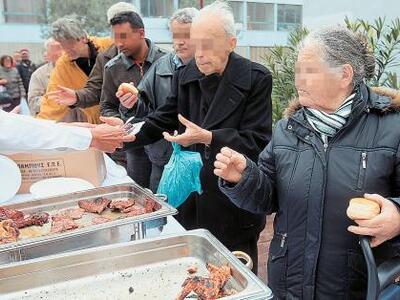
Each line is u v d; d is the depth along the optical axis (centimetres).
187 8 204
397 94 108
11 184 153
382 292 96
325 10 348
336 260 106
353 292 106
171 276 103
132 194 152
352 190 103
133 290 98
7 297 97
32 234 124
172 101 186
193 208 180
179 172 165
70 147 156
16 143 148
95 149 165
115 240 121
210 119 164
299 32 312
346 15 300
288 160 113
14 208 142
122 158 280
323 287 109
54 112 289
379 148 102
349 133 106
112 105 256
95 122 288
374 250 100
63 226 123
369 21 314
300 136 112
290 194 112
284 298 116
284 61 313
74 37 286
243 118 166
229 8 164
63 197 147
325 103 106
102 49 298
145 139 184
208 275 99
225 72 162
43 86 350
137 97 200
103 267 105
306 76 104
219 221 170
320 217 107
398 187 104
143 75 249
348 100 105
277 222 119
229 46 160
